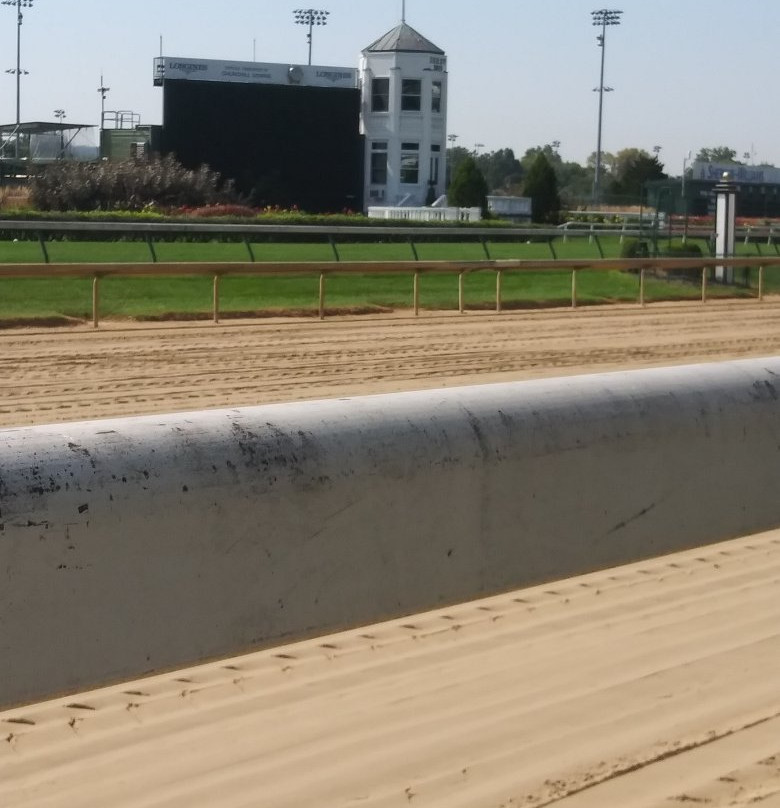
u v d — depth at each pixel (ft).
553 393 11.58
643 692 11.94
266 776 10.28
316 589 9.56
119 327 52.16
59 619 8.24
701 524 12.78
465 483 10.53
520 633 14.06
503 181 492.13
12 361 40.45
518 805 9.45
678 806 9.39
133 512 8.51
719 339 51.88
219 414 9.37
